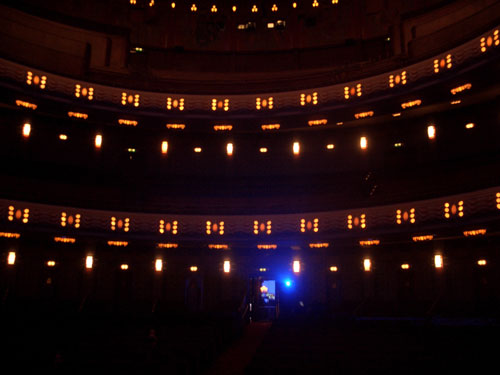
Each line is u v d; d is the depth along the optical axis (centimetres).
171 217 2483
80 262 2616
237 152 2886
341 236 2339
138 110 2609
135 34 3116
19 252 2488
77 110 2558
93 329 2208
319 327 2217
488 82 2144
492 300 2247
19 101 2428
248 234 2458
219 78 3081
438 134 2581
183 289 2712
